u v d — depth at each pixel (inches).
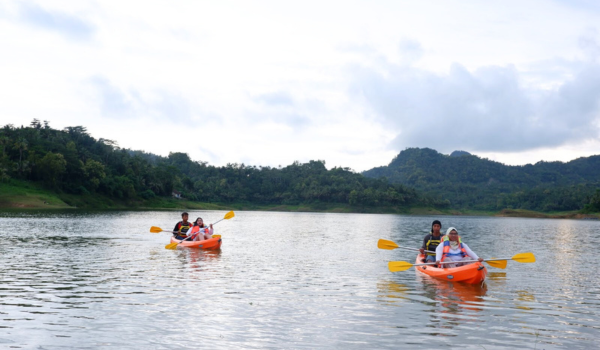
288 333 302.4
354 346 278.7
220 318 335.0
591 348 281.6
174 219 2132.1
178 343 278.5
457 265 531.8
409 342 287.6
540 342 291.9
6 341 277.3
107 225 1448.1
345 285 471.5
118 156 5861.2
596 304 402.6
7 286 441.1
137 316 336.2
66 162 4399.6
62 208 3595.0
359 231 1577.3
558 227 2496.3
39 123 5693.9
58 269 547.8
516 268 630.5
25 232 1094.4
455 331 312.3
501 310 374.6
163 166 6530.5
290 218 3211.1
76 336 288.7
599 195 6441.9
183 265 596.1
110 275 510.3
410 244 1039.0
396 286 469.4
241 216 3476.9
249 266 597.9
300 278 509.7
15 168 4084.6
